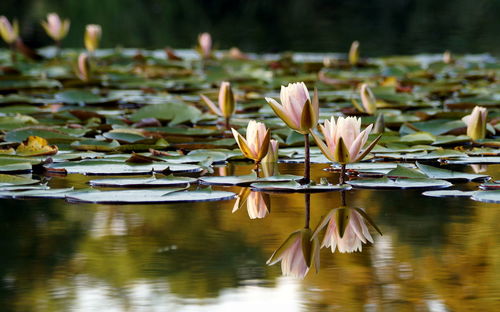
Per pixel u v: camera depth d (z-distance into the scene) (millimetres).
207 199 3611
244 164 4703
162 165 4469
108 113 6531
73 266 2662
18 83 9094
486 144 5246
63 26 12766
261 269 2654
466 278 2539
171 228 3184
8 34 12219
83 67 9039
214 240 3002
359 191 3898
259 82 9680
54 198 3756
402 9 21188
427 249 2883
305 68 11531
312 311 2262
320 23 19203
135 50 15266
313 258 2787
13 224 3234
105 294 2389
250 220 3318
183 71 10953
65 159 4621
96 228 3174
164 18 20000
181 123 6172
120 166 4414
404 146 5121
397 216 3379
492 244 2916
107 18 19859
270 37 17078
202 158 4703
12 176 4066
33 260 2736
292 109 3865
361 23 19188
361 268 2670
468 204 3600
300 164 4688
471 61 12609
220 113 5637
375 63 12422
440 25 18609
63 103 7621
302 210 3492
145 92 8492
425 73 10336
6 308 2273
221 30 18438
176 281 2508
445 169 4309
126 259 2748
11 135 5141
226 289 2447
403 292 2414
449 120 6098
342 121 3803
